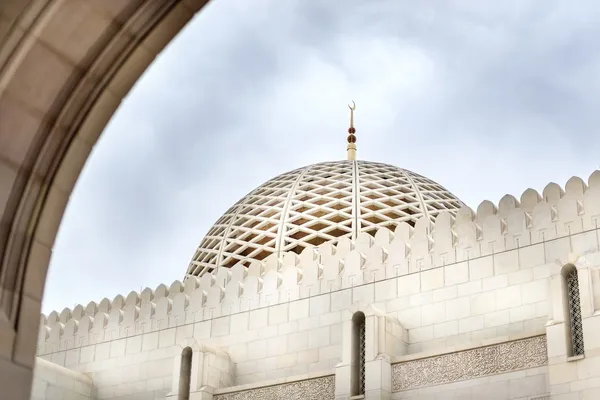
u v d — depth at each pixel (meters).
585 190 22.31
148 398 26.47
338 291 24.92
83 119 8.81
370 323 22.56
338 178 35.19
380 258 24.66
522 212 22.95
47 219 8.81
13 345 8.43
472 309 22.80
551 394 19.45
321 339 24.61
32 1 8.14
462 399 21.03
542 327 21.28
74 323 28.73
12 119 8.48
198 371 24.66
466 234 23.64
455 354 21.56
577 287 20.36
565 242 22.00
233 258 33.59
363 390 22.38
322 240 32.72
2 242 8.53
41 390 25.84
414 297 23.72
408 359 22.08
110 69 8.77
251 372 25.33
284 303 25.62
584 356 19.25
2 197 8.49
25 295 8.61
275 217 33.81
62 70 8.59
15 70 8.31
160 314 27.47
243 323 26.02
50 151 8.73
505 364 20.80
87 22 8.45
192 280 27.58
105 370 27.58
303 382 23.47
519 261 22.56
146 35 8.76
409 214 33.72
